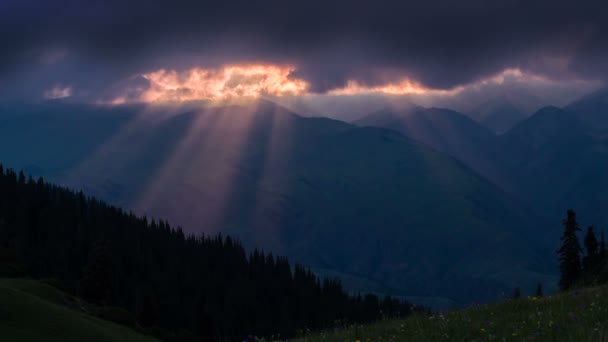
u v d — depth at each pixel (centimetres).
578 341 1000
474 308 1708
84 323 6319
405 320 1691
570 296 1636
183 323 13250
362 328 1694
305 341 1662
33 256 13262
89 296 11194
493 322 1408
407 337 1400
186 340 11206
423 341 1323
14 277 11506
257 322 14775
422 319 1620
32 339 5134
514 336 1193
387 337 1462
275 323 14688
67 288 10900
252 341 1917
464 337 1298
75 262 14312
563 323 1194
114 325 8925
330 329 1841
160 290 14388
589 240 7512
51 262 13488
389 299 14738
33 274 12400
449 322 1490
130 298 13825
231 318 14388
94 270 11381
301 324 14512
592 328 1046
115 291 13512
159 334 10512
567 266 7594
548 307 1510
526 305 1606
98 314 9675
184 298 14638
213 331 13338
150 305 11738
